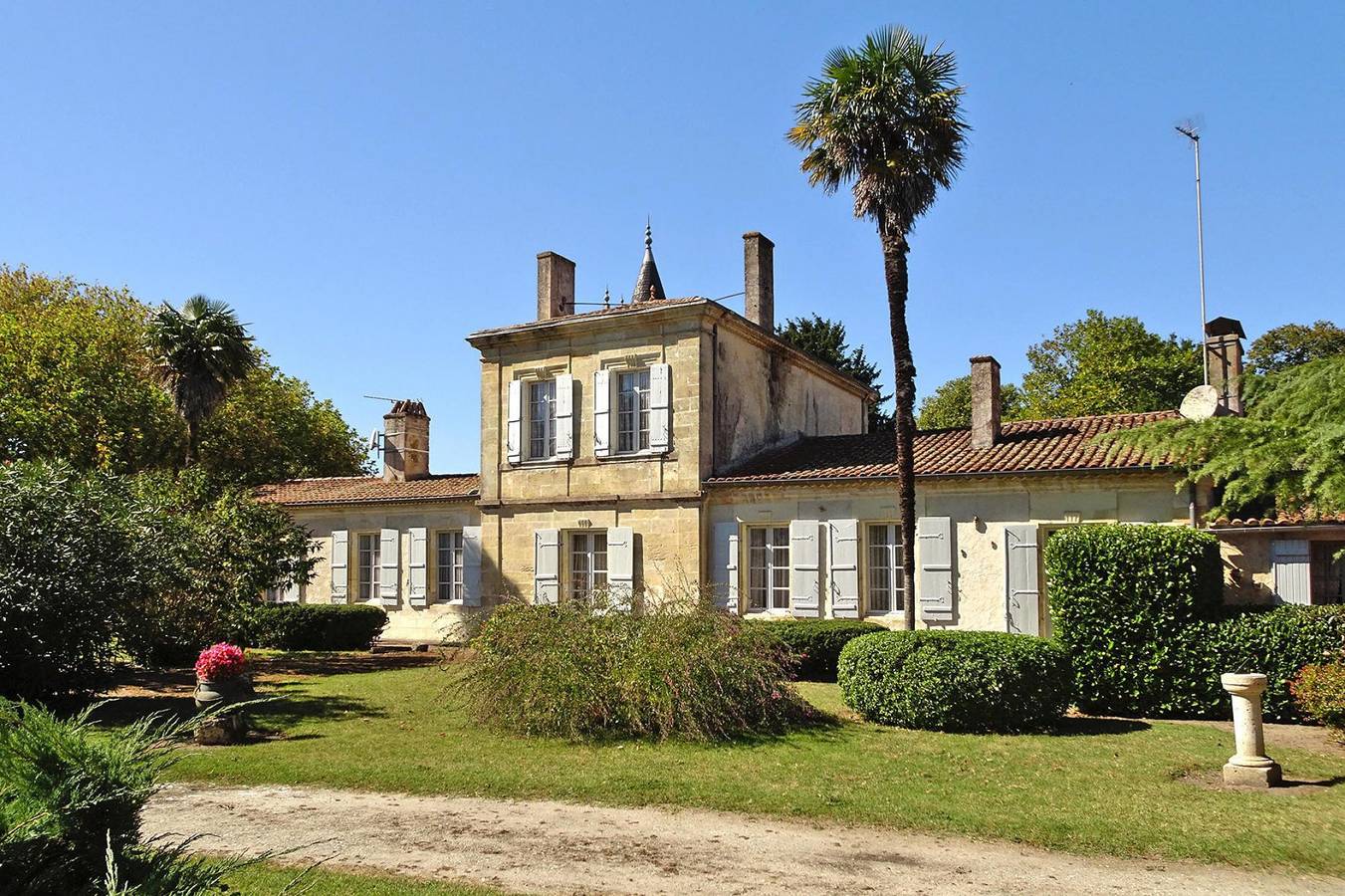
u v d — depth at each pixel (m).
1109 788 8.98
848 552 18.25
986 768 9.86
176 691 15.20
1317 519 14.02
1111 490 16.22
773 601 19.20
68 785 4.02
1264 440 10.68
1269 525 14.40
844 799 8.65
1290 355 36.53
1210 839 7.41
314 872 6.69
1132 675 12.92
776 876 6.77
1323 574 14.64
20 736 4.10
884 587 18.36
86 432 25.50
